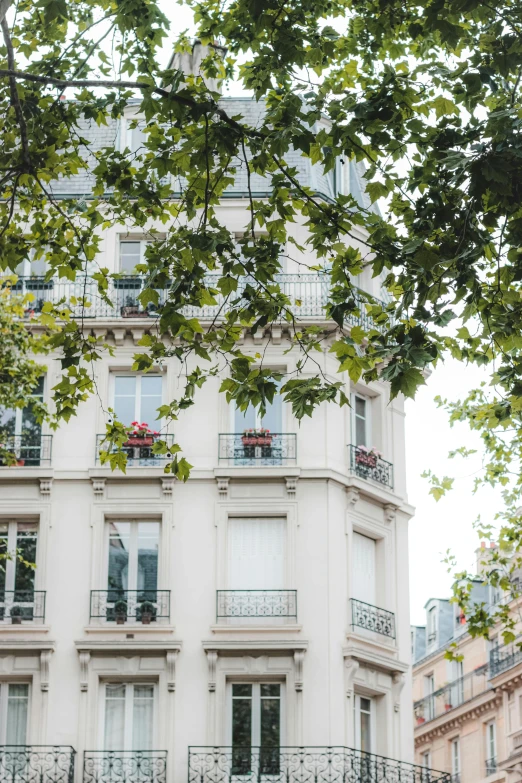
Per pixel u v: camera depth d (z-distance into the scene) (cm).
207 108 1753
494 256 1747
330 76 2186
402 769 3600
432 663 6706
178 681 3541
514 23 1733
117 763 3488
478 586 6488
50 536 3669
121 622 3594
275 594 3628
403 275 1759
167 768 3475
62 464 3728
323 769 3469
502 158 1562
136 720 3534
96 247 2081
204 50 4288
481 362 1958
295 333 1920
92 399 3788
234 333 1933
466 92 1792
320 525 3684
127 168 2022
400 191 1862
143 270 2006
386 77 1812
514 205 1639
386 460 3919
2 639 3562
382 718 3678
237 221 4025
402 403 4044
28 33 2138
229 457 3734
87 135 4234
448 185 1752
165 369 3834
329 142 1838
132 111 4238
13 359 3034
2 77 1967
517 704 5756
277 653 3562
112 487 3709
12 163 1961
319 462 3741
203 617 3603
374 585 3806
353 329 1845
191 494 3703
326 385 1877
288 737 3497
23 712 3538
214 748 3488
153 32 2012
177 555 3656
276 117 1817
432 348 1664
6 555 3253
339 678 3578
